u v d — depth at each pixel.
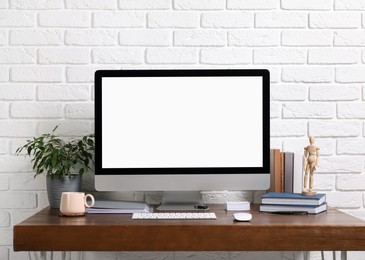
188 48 2.63
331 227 1.97
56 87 2.62
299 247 1.98
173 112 2.35
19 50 2.61
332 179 2.65
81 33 2.62
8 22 2.61
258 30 2.63
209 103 2.36
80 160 2.57
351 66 2.65
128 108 2.34
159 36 2.62
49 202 2.44
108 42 2.62
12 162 2.61
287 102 2.64
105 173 2.33
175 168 2.35
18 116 2.61
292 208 2.25
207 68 2.63
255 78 2.36
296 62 2.64
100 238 1.97
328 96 2.65
